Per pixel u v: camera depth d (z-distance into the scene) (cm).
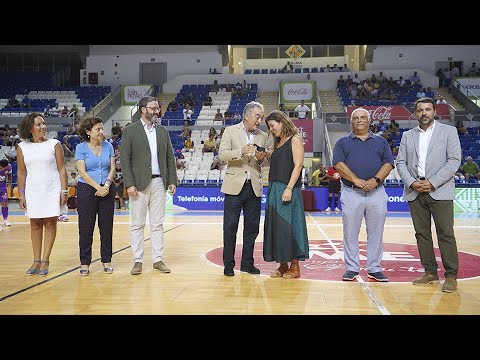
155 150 423
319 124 1603
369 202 386
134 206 416
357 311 288
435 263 375
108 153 426
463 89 1942
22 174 419
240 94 2006
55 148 416
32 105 2002
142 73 2236
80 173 407
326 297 325
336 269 434
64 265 457
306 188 1235
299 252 390
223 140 416
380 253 388
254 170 411
